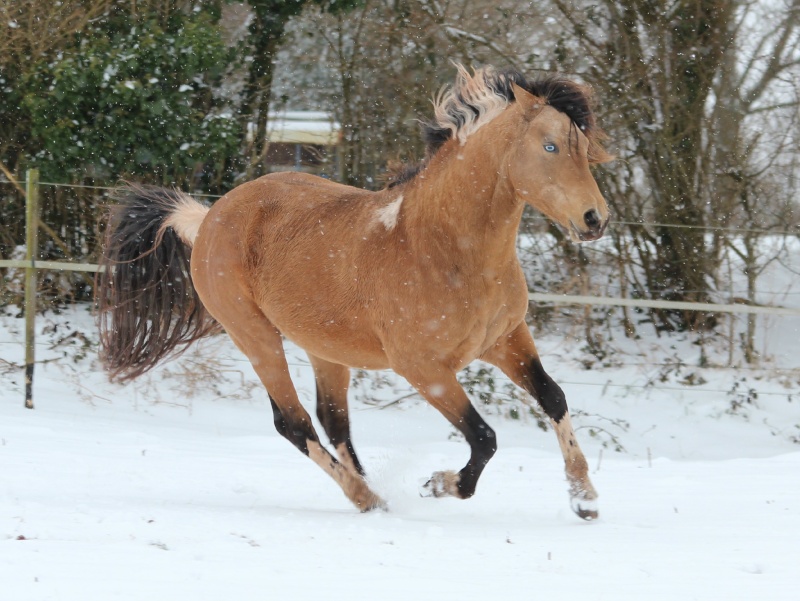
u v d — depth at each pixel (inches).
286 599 155.6
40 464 316.2
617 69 577.6
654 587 168.1
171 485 300.7
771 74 578.2
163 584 162.7
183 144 553.3
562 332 572.7
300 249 278.1
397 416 483.8
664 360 558.6
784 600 159.6
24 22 558.3
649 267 592.4
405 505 278.7
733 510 264.5
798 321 600.4
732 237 586.2
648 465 372.5
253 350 299.0
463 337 248.2
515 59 584.7
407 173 265.6
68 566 173.6
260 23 605.0
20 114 577.3
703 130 586.9
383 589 163.6
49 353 520.7
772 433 490.9
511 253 248.8
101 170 554.6
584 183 232.4
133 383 483.8
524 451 414.3
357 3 583.2
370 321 261.0
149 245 332.8
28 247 437.4
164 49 545.3
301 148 680.4
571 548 203.9
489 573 178.4
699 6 566.9
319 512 262.2
